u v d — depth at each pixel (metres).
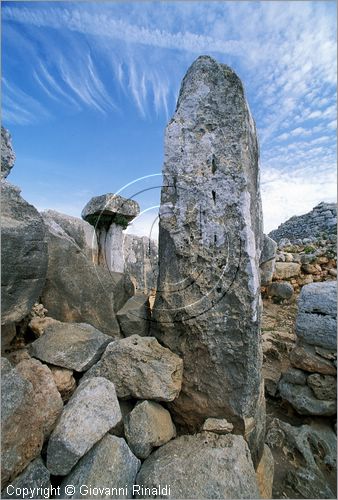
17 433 1.42
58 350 1.98
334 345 2.55
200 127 2.28
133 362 2.00
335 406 2.48
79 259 2.61
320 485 2.04
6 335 2.00
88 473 1.47
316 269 7.03
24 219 1.92
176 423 2.22
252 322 2.03
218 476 1.56
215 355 2.09
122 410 2.01
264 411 2.41
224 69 2.31
